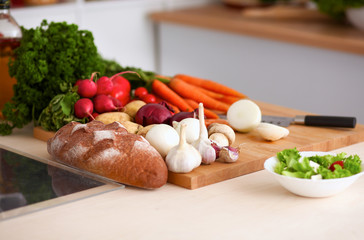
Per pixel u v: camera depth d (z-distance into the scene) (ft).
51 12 8.46
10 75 4.58
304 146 3.90
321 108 8.15
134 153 3.26
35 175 3.40
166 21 9.87
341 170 3.03
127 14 9.78
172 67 10.37
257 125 4.19
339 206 3.02
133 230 2.76
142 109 4.02
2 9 4.62
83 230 2.76
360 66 7.43
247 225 2.80
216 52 9.50
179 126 3.68
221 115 4.89
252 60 8.92
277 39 8.28
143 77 5.03
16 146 4.13
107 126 3.54
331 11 8.59
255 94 9.09
